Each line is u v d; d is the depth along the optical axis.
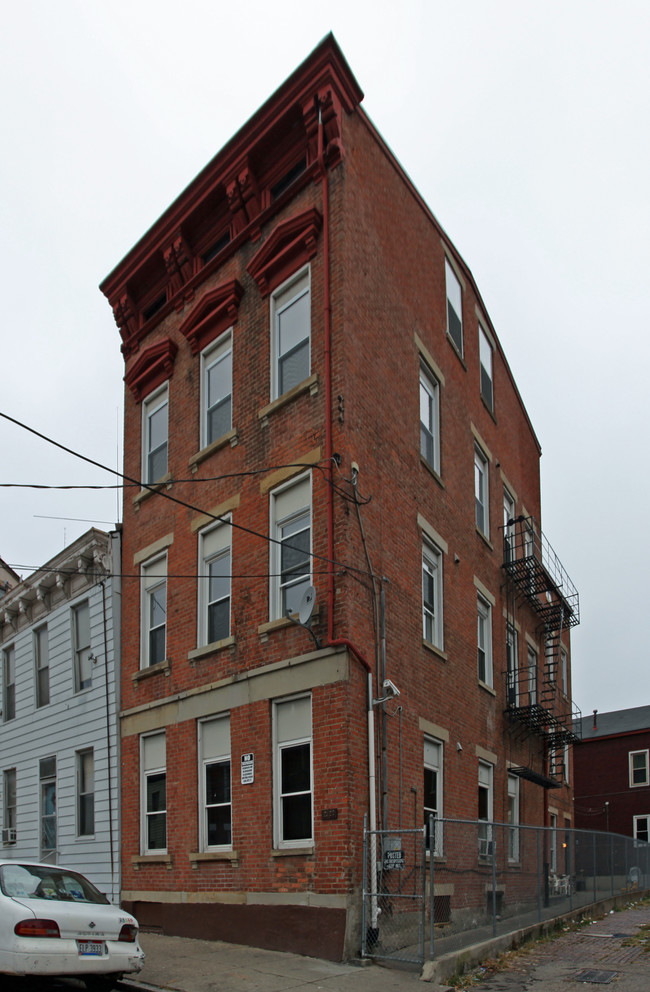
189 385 16.91
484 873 12.75
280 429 14.20
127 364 19.17
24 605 21.25
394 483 14.49
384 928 11.33
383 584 13.38
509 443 23.19
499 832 15.08
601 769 45.03
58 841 18.19
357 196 14.59
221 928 12.91
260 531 14.16
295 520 13.73
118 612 17.72
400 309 15.86
